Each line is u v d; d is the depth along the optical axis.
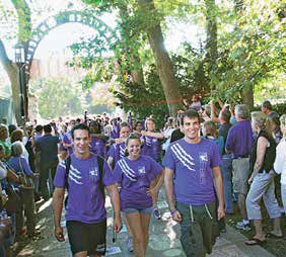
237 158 5.85
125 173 4.57
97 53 10.53
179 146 3.91
